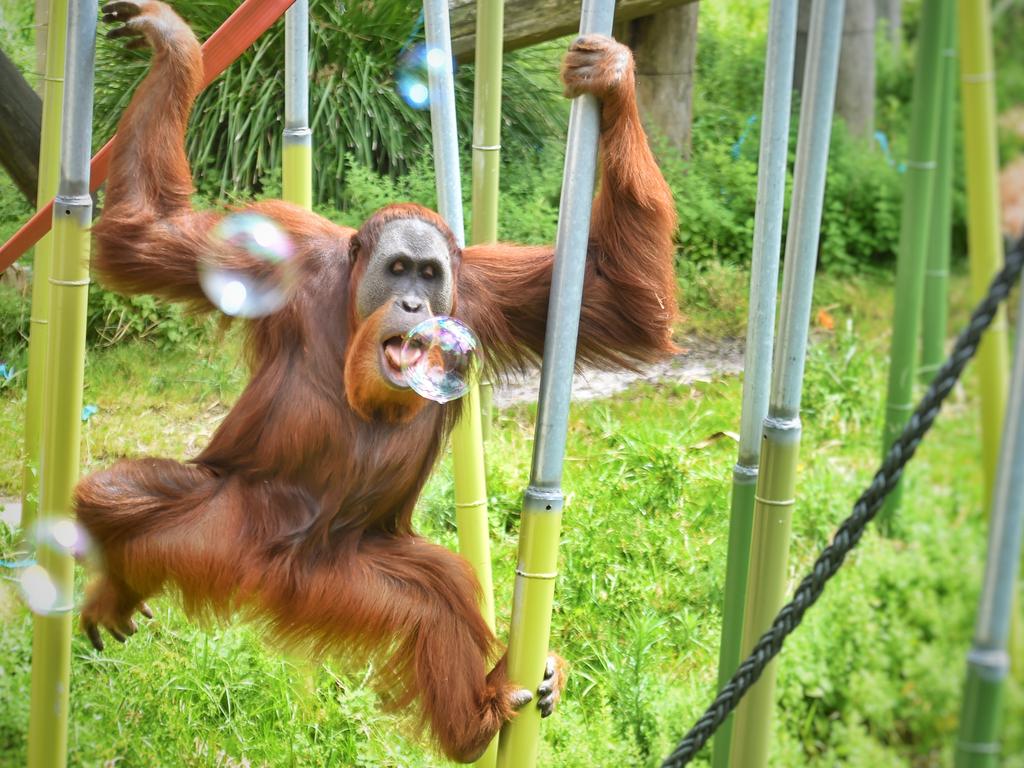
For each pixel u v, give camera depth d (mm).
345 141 8914
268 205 3670
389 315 3268
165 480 3500
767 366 3695
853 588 3924
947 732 3596
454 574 3596
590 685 4750
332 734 4402
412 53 9234
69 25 3406
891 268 8344
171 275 3551
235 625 4707
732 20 11797
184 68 3609
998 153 2844
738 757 3238
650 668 4793
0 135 6660
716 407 7004
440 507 6098
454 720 3459
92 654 4684
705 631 5109
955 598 3648
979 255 2828
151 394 7547
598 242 3596
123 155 3602
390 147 8789
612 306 3582
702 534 5715
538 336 3791
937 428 3713
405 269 3357
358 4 9148
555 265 3031
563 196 3020
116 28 3646
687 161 9156
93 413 6809
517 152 9172
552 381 3041
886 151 8680
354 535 3564
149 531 3432
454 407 3740
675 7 8781
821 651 3902
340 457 3477
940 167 3719
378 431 3500
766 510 3117
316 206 8609
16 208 8797
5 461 6547
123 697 4422
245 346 3684
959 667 3564
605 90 3012
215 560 3416
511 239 8367
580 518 5637
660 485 5977
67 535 3486
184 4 8867
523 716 3285
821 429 6352
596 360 3783
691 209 8625
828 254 8383
